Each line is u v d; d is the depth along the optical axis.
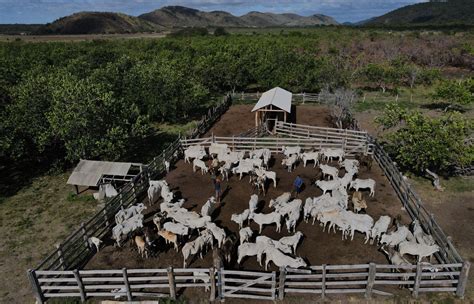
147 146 36.94
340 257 18.67
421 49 78.62
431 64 74.06
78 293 16.56
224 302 16.09
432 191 25.77
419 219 21.17
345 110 41.28
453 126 25.67
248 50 66.81
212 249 19.23
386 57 72.81
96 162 27.77
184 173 29.14
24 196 27.67
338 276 15.91
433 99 48.06
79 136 28.97
